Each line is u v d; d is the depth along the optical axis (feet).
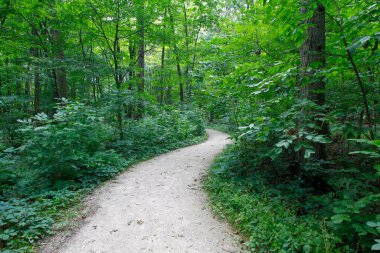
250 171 20.84
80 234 13.09
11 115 32.83
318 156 16.72
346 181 13.15
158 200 17.63
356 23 9.70
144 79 39.91
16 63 39.22
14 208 14.42
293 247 10.53
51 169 20.10
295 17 10.69
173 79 48.47
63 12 30.60
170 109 51.44
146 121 39.83
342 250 10.34
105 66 32.96
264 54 25.67
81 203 17.37
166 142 40.29
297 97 14.57
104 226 13.91
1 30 31.91
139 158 31.30
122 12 31.42
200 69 43.01
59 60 32.60
